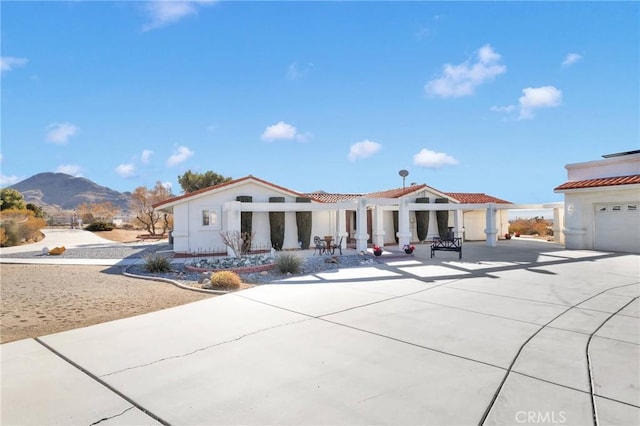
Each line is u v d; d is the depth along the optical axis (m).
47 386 4.55
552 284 11.25
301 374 4.86
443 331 6.70
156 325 7.16
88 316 7.98
